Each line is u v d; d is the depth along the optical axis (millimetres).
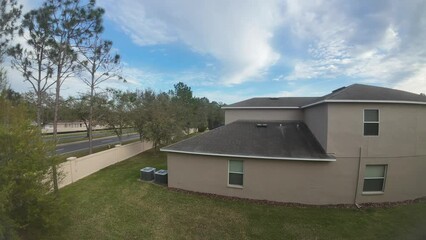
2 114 6402
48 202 6258
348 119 10539
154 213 9672
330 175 10711
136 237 7812
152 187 12922
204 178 12141
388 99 10266
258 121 15984
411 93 11781
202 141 13109
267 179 11195
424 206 10414
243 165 11477
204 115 49312
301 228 8602
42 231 6418
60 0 14227
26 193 5750
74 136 41625
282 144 11930
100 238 7621
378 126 10555
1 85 7711
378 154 10617
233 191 11656
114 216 9281
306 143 11844
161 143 23484
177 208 10227
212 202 10992
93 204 10383
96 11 15172
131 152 22719
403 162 10805
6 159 5742
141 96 29344
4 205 5305
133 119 23250
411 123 10781
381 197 10836
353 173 10656
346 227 8656
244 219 9305
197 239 7828
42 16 13805
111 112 24109
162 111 22594
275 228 8609
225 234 8180
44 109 23750
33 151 6070
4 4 13367
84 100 25141
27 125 6234
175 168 12719
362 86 11938
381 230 8414
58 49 14703
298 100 17203
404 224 8836
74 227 8250
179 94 50406
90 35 15867
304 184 10852
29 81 14656
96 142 33250
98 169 16719
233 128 14609
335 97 10469
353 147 10570
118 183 13539
